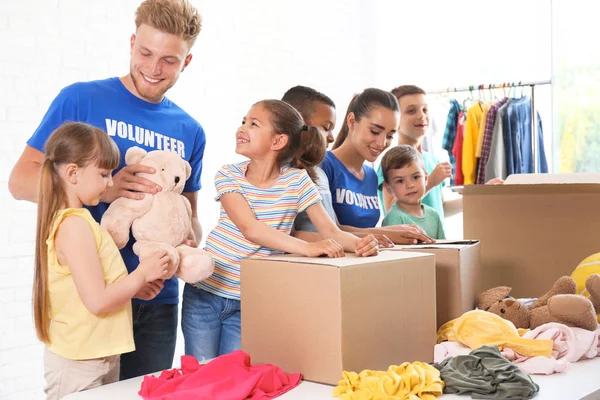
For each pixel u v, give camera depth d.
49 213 1.38
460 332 1.38
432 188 2.63
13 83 2.85
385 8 4.39
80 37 3.06
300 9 4.01
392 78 4.39
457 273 1.51
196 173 1.85
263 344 1.31
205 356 1.63
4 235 2.83
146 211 1.52
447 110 4.21
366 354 1.24
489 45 4.13
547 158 3.91
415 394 1.13
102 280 1.35
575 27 3.77
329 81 4.20
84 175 1.39
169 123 1.76
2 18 2.82
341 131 2.17
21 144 2.88
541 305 1.52
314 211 1.59
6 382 2.83
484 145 3.80
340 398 1.14
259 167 1.61
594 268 1.67
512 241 1.92
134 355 1.69
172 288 1.75
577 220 1.84
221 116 3.63
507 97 3.81
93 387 1.38
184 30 1.61
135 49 1.63
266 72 3.84
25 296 2.89
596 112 3.73
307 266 1.23
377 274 1.26
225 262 1.62
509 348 1.33
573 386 1.21
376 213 2.08
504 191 1.90
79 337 1.36
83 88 1.66
